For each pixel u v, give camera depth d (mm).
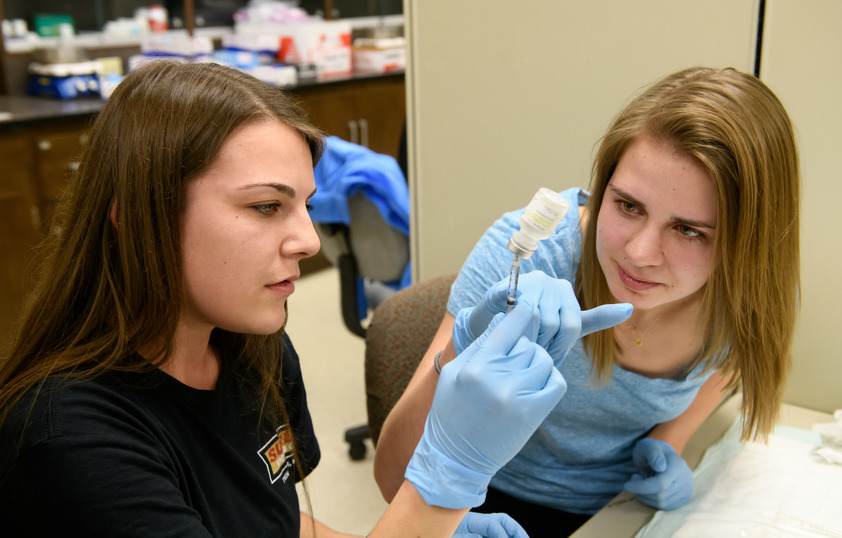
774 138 954
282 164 765
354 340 3387
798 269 1086
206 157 733
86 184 774
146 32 4117
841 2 1279
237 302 780
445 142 1803
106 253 768
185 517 726
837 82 1322
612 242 995
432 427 794
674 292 998
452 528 801
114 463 701
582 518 1327
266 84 821
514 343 793
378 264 2205
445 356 1022
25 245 3088
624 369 1192
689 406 1293
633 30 1490
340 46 4242
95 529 685
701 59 1438
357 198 2084
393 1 5211
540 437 1304
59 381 738
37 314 798
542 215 822
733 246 957
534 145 1678
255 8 4402
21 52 3619
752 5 1357
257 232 759
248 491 903
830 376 1457
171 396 830
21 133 2996
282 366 1054
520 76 1650
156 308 763
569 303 873
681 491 1117
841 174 1361
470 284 1179
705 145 900
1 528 723
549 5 1568
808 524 1056
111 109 769
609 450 1296
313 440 1125
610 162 1020
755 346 1088
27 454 693
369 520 2180
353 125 4219
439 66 1754
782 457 1233
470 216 1826
